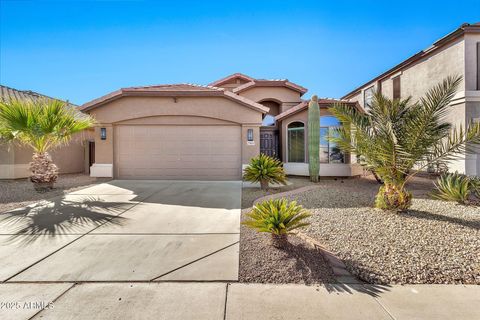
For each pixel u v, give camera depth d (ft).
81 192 32.53
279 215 15.01
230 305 10.16
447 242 15.56
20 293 10.91
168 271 12.73
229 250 15.12
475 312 9.67
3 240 16.60
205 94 41.86
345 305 10.16
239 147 43.34
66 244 15.99
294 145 49.37
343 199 27.96
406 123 21.99
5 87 53.42
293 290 11.23
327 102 44.83
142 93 41.73
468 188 26.37
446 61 42.29
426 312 9.69
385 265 13.10
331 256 14.06
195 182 41.04
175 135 43.06
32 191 33.17
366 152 22.88
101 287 11.37
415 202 25.67
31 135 31.32
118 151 43.21
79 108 41.45
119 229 18.79
